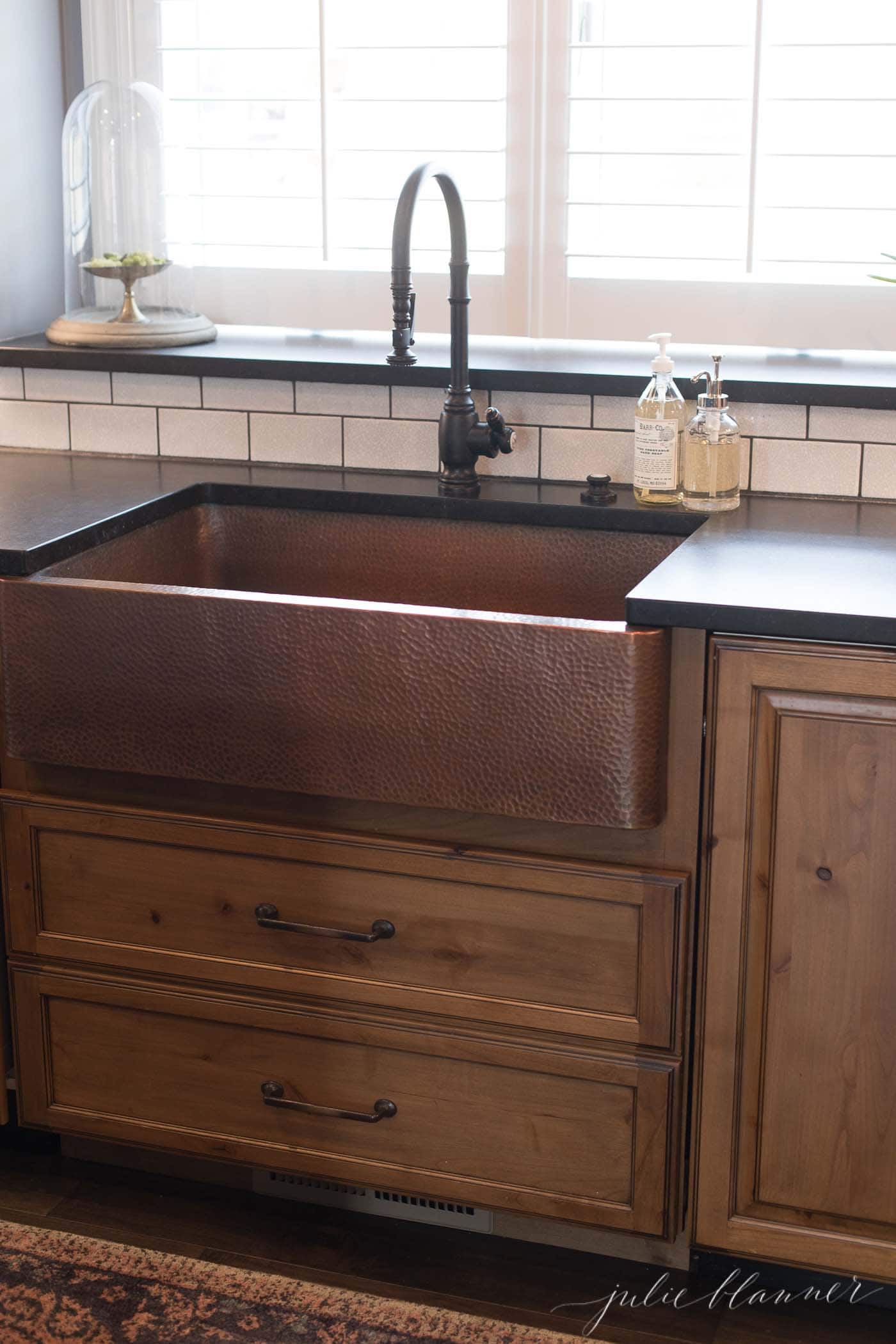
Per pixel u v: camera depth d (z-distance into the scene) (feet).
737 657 5.01
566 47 7.20
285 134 7.66
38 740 5.77
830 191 7.11
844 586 5.12
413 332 7.67
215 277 7.99
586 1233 6.08
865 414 6.27
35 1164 6.68
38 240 7.98
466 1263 6.04
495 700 5.18
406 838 5.54
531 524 6.42
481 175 7.53
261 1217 6.31
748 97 7.02
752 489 6.51
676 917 5.26
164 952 5.94
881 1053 5.26
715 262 7.34
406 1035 5.71
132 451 7.31
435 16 7.36
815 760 5.04
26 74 7.75
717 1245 5.65
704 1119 5.51
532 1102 5.65
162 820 5.77
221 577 6.93
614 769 5.09
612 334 7.59
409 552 6.63
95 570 6.11
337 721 5.39
